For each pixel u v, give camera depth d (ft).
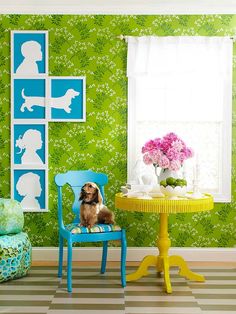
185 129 9.78
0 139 9.69
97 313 6.52
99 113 9.69
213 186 9.81
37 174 9.69
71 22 9.68
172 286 7.87
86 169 9.72
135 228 9.69
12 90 9.64
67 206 9.71
